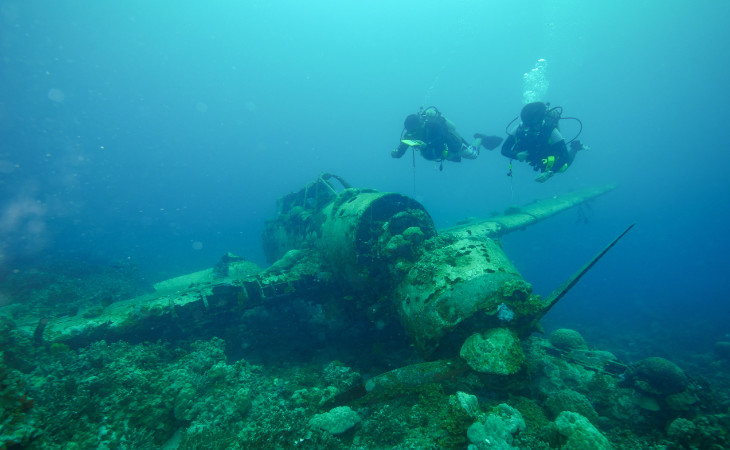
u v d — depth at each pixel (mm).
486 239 5516
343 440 3893
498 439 3268
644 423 4637
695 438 3861
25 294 10172
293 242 9391
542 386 5117
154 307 6023
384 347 6562
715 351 15047
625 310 25609
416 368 4445
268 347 7039
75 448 3646
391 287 5672
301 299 7305
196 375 5047
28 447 3354
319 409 4352
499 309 4348
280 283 6664
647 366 4949
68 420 3939
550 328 17703
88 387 4473
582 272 4719
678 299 30781
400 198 6367
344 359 6352
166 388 4633
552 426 3615
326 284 6895
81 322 5781
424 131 6246
